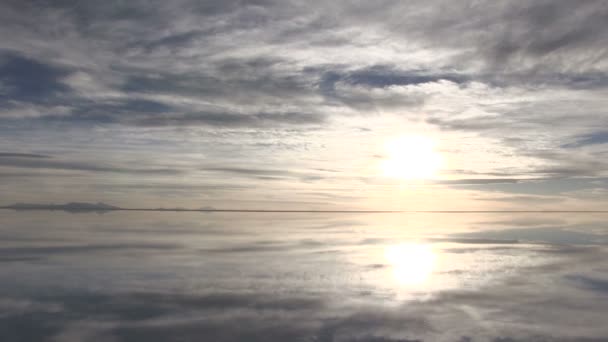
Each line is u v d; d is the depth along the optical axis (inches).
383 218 4817.9
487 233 2409.0
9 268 1154.0
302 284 978.7
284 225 3161.9
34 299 835.4
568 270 1157.7
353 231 2554.1
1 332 647.1
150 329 663.8
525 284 984.3
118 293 887.7
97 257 1350.9
